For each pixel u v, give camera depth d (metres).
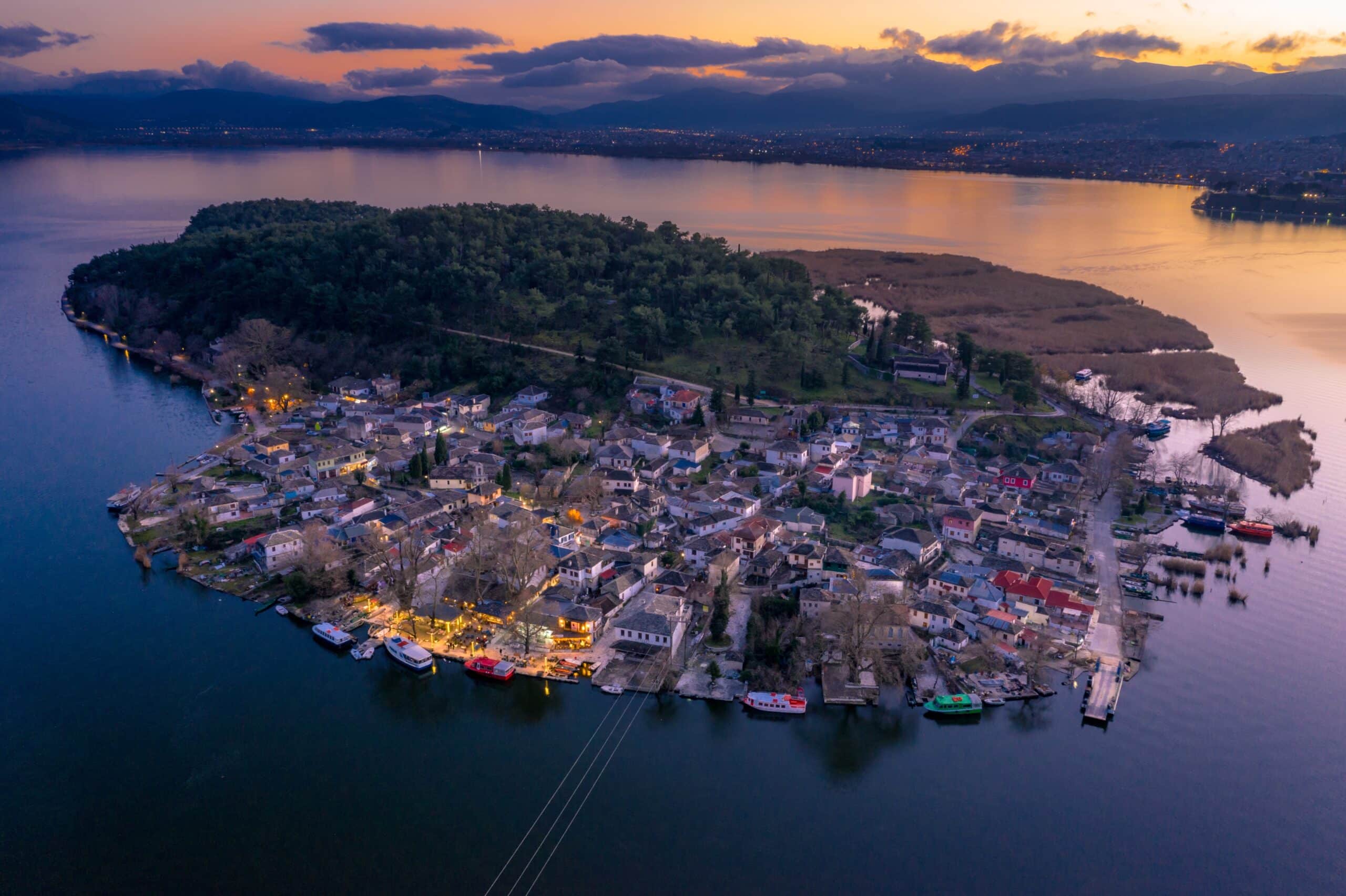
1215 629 199.00
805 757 163.25
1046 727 169.38
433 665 186.12
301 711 173.62
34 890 134.00
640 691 178.25
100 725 168.12
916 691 177.25
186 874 136.88
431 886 134.88
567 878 136.25
